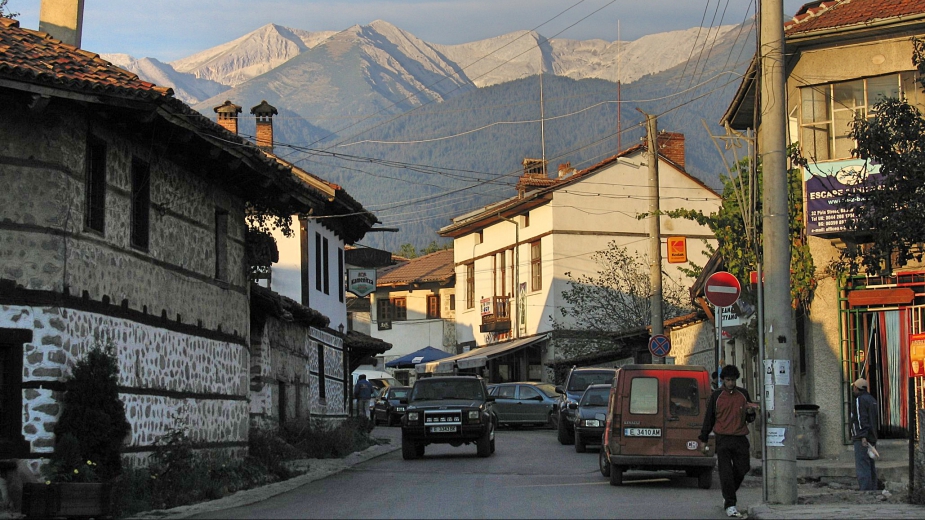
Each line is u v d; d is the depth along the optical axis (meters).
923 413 13.24
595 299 48.69
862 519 11.41
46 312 13.29
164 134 16.11
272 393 24.58
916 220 14.38
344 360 36.91
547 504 14.05
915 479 13.52
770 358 14.00
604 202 51.06
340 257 38.53
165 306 16.88
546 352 50.94
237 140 18.00
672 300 48.50
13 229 13.28
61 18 18.52
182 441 16.58
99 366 13.77
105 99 13.57
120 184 15.31
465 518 12.37
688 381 17.05
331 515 12.93
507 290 56.38
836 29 20.48
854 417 16.00
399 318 66.62
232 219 20.69
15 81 12.70
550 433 37.00
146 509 13.89
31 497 12.21
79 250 13.92
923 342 16.20
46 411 13.19
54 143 13.55
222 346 19.67
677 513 12.95
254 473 18.98
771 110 14.38
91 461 13.36
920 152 14.59
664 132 52.50
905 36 20.41
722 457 13.20
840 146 20.86
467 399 25.72
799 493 15.59
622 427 17.00
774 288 14.13
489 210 56.91
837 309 20.70
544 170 56.94
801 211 21.12
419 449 25.69
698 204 51.78
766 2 14.51
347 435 27.27
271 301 22.83
